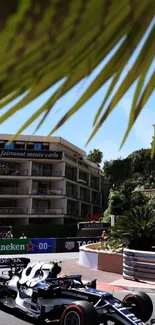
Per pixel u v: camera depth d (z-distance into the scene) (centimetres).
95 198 6619
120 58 79
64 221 5303
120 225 1612
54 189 5359
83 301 698
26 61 70
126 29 75
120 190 4091
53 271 826
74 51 73
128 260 1406
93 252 1712
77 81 77
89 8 69
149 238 1528
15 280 885
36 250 3030
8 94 71
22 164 5303
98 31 73
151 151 109
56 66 74
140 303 761
